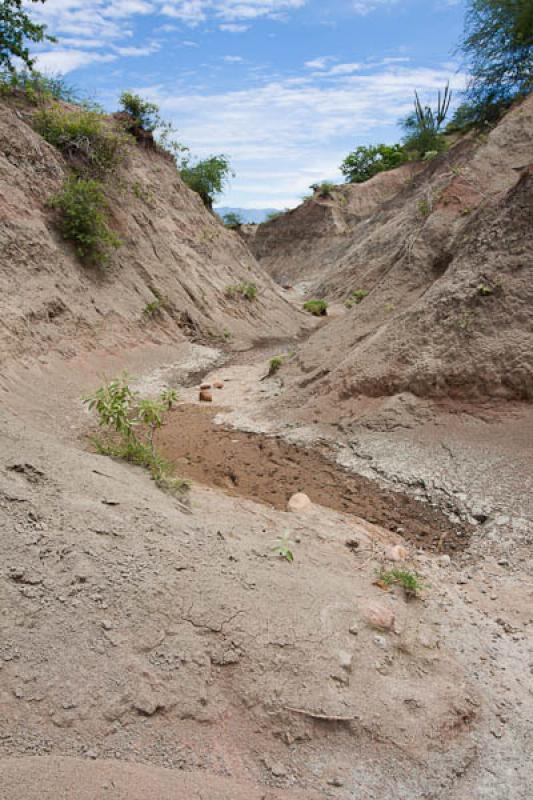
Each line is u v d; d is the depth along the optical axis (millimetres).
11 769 2027
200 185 27438
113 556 3256
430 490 5883
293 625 3096
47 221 12102
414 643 3322
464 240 9227
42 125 14484
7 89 14812
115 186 15742
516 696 3084
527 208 7859
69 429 7609
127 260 14414
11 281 9867
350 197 38500
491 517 5297
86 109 17453
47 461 4098
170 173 20594
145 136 19766
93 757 2271
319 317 21719
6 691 2412
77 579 3014
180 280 15977
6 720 2312
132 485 4367
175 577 3221
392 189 38312
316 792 2371
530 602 4039
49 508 3494
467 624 3701
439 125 39062
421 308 8180
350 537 4746
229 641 2898
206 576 3318
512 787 2533
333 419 7867
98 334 11242
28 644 2627
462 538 5105
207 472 6422
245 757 2467
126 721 2449
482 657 3373
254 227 44344
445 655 3305
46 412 7867
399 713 2760
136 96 19641
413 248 10070
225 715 2605
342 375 8406
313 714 2648
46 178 12742
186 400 9656
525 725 2881
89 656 2646
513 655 3447
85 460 4488
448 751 2652
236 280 19469
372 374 7953
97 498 3828
